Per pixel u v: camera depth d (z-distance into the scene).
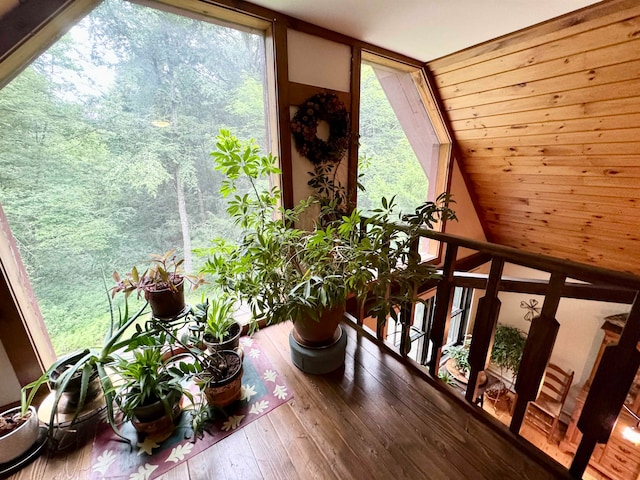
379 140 2.60
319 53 1.89
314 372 1.69
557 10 1.63
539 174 2.70
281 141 1.85
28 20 1.14
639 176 2.17
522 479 1.15
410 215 1.64
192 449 1.27
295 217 1.75
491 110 2.44
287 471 1.18
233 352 1.59
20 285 1.36
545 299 1.16
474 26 1.82
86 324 1.55
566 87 1.96
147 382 1.26
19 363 1.37
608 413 1.04
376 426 1.38
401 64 2.34
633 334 0.96
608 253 3.08
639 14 1.47
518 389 1.28
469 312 4.12
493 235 3.95
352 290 1.53
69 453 1.24
